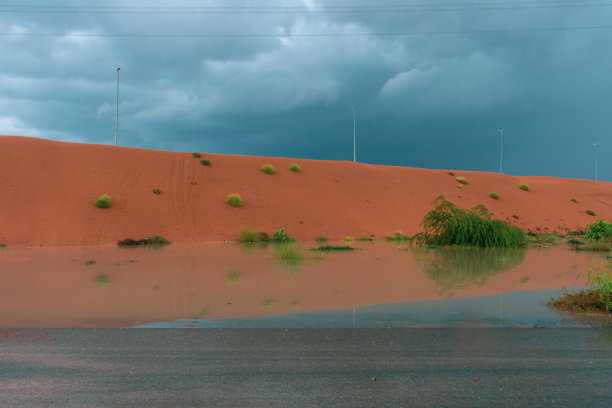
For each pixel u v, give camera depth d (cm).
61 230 2495
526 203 4759
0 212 2562
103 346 448
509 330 521
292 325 566
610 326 549
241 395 326
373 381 354
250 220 3081
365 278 1050
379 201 3928
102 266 1303
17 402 313
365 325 567
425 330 521
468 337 487
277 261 1462
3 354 421
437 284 959
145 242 2445
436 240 2334
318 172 4316
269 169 3984
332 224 3281
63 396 323
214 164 3909
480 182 5150
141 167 3503
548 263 1413
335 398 321
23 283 955
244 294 820
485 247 2169
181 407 306
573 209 4853
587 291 761
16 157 3173
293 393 330
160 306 702
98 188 3058
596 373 372
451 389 338
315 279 1031
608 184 6619
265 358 410
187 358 409
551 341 470
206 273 1141
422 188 4459
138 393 329
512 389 338
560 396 326
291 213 3319
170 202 3100
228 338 482
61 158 3350
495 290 877
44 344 456
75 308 682
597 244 2166
